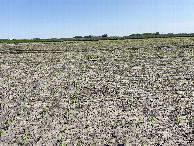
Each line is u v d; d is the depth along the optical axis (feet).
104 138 26.68
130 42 203.31
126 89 48.01
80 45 192.03
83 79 58.95
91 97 43.04
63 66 81.25
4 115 34.86
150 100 39.96
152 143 25.12
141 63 81.97
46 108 37.50
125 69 71.51
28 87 52.03
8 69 78.38
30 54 125.59
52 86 52.31
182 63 77.46
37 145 25.48
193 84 49.39
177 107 35.91
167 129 28.53
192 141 25.30
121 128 29.17
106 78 59.52
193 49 117.50
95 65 81.56
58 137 27.27
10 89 50.57
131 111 35.12
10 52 139.33
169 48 129.39
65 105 38.78
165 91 45.16
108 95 44.06
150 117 32.48
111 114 34.09
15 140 26.78
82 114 34.45
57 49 156.25
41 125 30.89
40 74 67.51
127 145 24.89
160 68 70.38
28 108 37.76
